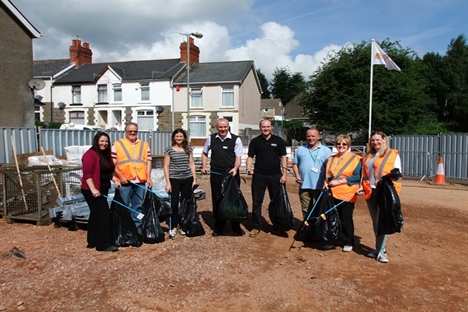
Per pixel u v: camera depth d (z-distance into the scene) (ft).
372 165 17.04
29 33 49.06
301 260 17.16
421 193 35.73
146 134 59.41
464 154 43.86
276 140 20.42
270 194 20.65
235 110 100.37
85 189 17.76
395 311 12.69
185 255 17.47
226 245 19.08
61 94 108.88
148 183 20.02
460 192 36.40
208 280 14.76
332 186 18.35
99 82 106.63
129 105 105.19
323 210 18.26
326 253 18.24
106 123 110.11
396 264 16.90
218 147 20.45
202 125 102.68
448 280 15.25
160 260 16.83
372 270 16.15
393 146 51.42
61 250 18.13
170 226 20.43
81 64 117.91
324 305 12.98
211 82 100.37
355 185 18.11
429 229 23.17
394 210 16.08
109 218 18.26
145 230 19.03
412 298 13.60
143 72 108.68
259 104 121.08
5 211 23.45
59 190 24.09
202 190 33.96
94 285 14.30
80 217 21.20
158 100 103.86
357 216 26.20
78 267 15.98
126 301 13.03
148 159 20.27
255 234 20.57
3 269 15.83
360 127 92.58
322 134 96.27
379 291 14.11
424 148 48.03
